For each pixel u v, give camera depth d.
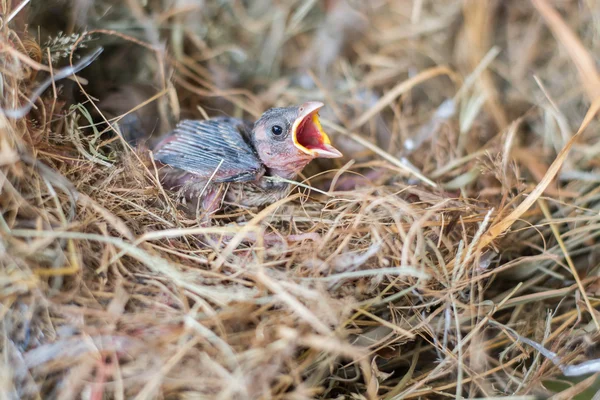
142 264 0.32
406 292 0.32
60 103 0.34
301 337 0.30
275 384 0.30
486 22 0.40
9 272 0.30
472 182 0.36
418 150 0.37
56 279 0.31
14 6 0.33
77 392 0.30
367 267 0.32
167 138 0.35
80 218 0.32
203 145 0.34
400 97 0.39
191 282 0.31
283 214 0.34
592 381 0.32
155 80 0.37
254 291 0.31
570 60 0.38
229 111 0.38
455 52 0.40
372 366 0.32
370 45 0.40
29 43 0.33
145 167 0.33
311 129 0.35
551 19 0.38
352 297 0.31
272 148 0.34
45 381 0.30
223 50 0.39
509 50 0.40
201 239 0.33
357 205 0.34
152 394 0.30
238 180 0.34
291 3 0.40
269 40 0.40
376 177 0.36
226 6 0.39
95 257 0.31
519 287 0.34
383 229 0.32
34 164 0.32
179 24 0.38
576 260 0.35
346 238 0.32
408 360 0.33
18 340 0.30
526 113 0.38
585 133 0.37
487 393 0.32
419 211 0.33
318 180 0.36
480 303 0.32
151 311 0.31
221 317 0.31
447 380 0.32
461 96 0.38
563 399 0.32
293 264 0.32
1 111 0.31
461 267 0.32
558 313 0.34
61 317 0.30
